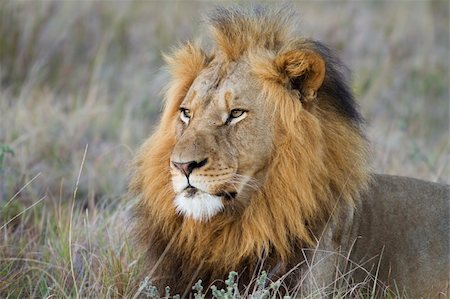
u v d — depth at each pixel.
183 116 9.69
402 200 10.35
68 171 15.42
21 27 22.50
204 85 9.62
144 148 10.05
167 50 23.88
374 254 9.98
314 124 9.40
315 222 9.44
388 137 17.30
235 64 9.66
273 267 9.48
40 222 12.53
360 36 26.50
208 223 9.45
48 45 22.66
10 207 12.75
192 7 26.12
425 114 22.86
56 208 12.95
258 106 9.42
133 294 10.13
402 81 24.70
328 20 27.27
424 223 10.27
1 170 13.19
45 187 14.47
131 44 24.17
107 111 19.61
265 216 9.38
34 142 16.25
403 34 27.25
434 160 16.28
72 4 24.11
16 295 10.58
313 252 9.42
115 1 25.14
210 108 9.44
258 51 9.70
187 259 9.73
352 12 28.12
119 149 16.95
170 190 9.55
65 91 21.58
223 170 9.16
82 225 12.37
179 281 9.83
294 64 9.43
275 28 9.96
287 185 9.32
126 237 11.22
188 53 10.06
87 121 18.42
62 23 23.23
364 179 9.77
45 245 11.77
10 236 11.91
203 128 9.29
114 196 13.85
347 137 9.70
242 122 9.37
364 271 9.84
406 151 16.67
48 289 10.18
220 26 9.84
